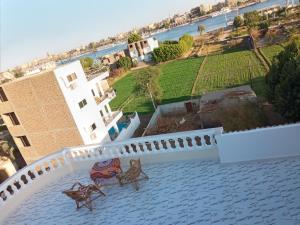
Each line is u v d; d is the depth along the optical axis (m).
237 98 26.34
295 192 9.17
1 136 42.97
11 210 12.48
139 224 9.80
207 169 11.55
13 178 12.75
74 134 31.73
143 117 42.28
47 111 31.27
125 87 68.31
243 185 10.15
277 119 19.45
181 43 89.38
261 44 71.19
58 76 29.55
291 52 21.52
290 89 17.11
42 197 12.88
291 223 8.13
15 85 31.36
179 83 56.50
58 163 14.13
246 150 11.12
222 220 8.98
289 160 10.65
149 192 11.19
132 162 12.12
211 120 27.23
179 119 36.31
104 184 12.19
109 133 36.81
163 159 12.84
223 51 78.62
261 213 8.79
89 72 39.62
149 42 95.75
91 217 10.77
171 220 9.57
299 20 82.19
